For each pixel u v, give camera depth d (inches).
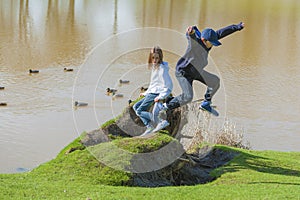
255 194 473.4
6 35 1792.6
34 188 458.6
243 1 3152.1
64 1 2792.8
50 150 807.7
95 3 2780.5
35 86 1178.6
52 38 1779.0
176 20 2303.2
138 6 2733.8
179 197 458.6
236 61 1565.0
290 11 2819.9
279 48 1828.2
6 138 845.8
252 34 2074.3
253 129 948.6
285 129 962.7
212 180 552.1
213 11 2662.4
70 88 1155.3
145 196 455.2
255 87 1268.5
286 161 625.6
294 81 1359.5
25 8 2484.0
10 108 1009.5
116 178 500.4
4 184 463.8
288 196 468.4
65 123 928.3
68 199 435.2
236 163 594.9
